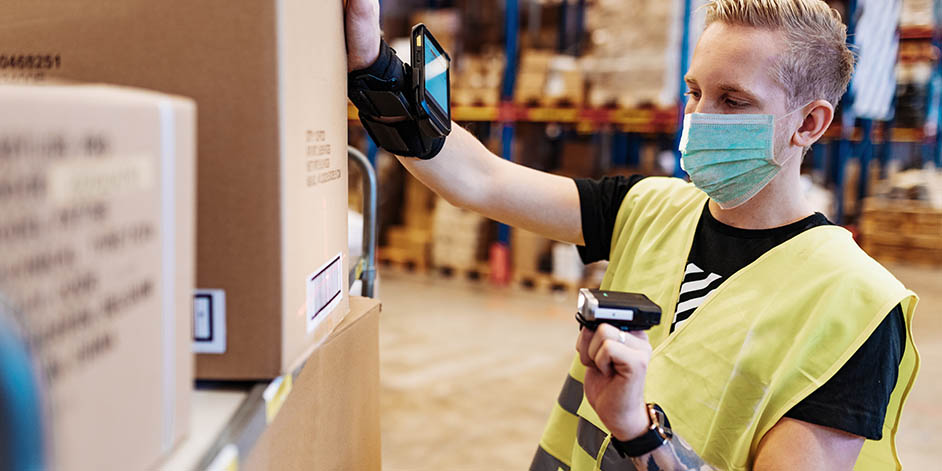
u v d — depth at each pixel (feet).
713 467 3.31
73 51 2.35
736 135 3.86
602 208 4.77
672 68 16.92
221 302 2.39
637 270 4.38
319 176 2.80
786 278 3.67
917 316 18.56
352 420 3.66
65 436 1.45
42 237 1.35
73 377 1.46
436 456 10.43
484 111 20.95
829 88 3.88
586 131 24.14
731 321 3.75
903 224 24.99
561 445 4.57
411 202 22.72
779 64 3.76
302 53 2.54
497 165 4.78
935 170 26.78
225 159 2.33
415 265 22.44
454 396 12.55
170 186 1.82
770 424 3.43
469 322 16.96
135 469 1.74
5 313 1.14
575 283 19.26
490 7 24.08
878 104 19.81
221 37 2.29
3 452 1.09
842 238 3.73
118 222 1.59
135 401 1.71
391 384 12.99
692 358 3.83
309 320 2.73
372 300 4.03
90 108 1.47
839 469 3.33
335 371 3.35
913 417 12.24
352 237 5.38
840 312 3.42
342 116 3.22
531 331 16.37
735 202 3.98
